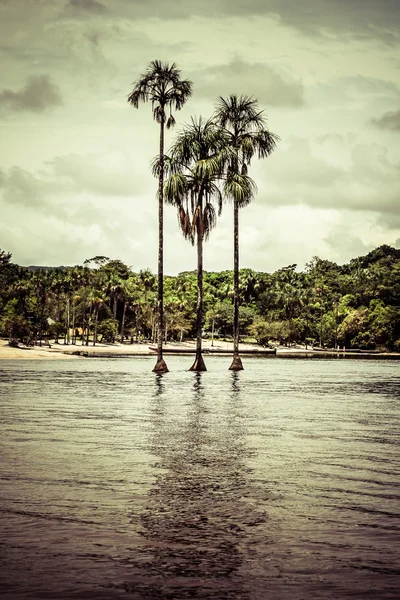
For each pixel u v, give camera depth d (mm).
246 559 9039
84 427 23016
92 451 17641
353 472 14969
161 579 8312
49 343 155500
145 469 15102
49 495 12422
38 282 160750
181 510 11477
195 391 41219
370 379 61031
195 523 10695
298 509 11609
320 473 14820
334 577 8406
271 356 149250
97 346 167125
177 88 55750
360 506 11836
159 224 56531
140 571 8570
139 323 189375
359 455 17359
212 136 57406
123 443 19141
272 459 16609
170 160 56969
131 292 186000
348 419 26375
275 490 13062
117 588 8023
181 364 91000
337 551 9375
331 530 10359
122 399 35000
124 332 195000
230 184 57000
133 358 119250
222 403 33000
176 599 7727
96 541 9734
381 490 13133
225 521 10812
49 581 8219
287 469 15273
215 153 57188
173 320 187375
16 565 8742
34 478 13938
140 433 21438
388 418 26859
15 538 9828
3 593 7848
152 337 192500
